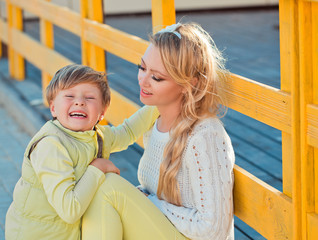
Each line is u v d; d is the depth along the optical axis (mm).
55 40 9055
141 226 2086
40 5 5363
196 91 2123
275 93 1970
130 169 3977
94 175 2066
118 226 2039
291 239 1981
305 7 1772
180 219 2102
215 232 2053
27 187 2092
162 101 2162
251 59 7094
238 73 6348
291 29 1827
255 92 2090
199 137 2074
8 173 4363
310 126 1819
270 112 2016
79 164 2105
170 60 2064
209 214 2037
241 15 11195
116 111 3740
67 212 1965
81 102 2109
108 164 2158
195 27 2209
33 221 2066
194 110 2111
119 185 2080
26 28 10305
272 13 11430
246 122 4797
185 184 2137
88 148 2146
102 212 2029
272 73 6309
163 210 2170
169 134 2195
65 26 4582
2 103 6688
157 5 2766
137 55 3156
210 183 2059
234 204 2344
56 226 2064
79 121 2113
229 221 2133
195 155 2072
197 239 2078
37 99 5977
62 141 2082
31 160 2070
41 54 5570
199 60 2098
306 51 1801
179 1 11703
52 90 2148
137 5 11703
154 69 2113
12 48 6879
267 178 3594
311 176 1887
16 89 6465
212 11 11828
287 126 1927
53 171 2006
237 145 4246
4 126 5863
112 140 2398
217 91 2199
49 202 2025
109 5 11539
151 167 2305
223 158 2090
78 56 7754
